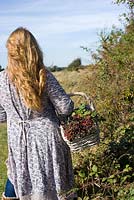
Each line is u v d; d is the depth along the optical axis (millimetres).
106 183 4625
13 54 3861
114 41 7977
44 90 3904
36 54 3869
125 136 5289
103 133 5754
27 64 3842
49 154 4004
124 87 6609
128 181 4902
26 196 4062
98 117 4852
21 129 3994
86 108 4402
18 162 4027
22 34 3883
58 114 4172
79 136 4074
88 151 5457
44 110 3982
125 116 5902
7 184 4176
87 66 8703
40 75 3855
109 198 4574
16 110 3986
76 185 4812
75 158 5398
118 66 7137
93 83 7535
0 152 8516
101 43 8125
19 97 3947
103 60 7570
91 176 4836
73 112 4309
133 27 7906
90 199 4645
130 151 5164
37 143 3994
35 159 3996
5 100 3994
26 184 4051
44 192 4004
